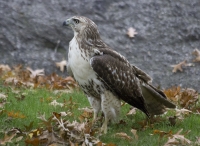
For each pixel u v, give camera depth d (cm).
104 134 1121
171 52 2011
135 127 1176
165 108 1215
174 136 1046
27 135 1056
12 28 2056
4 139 1012
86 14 2155
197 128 1173
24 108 1286
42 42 2038
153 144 1047
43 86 1606
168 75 1878
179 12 2173
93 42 1145
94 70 1106
